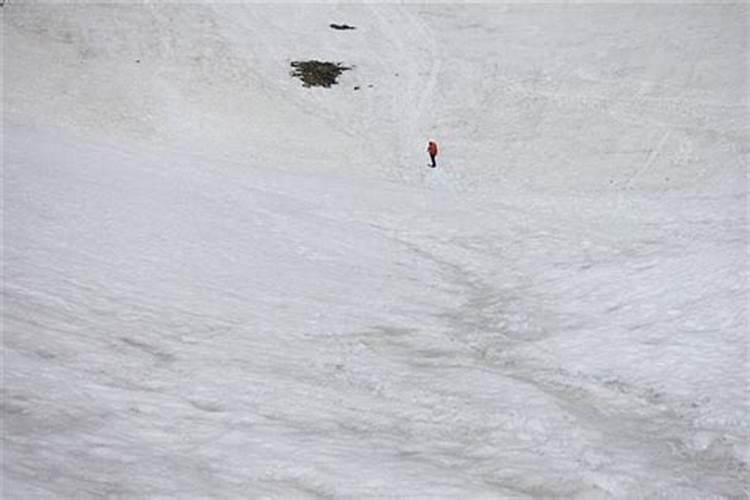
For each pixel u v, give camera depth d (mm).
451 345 20406
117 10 78812
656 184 52969
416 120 65125
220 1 82062
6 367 12773
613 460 12680
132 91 64250
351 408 14383
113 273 21875
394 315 23109
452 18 83125
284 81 70062
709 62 69938
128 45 72750
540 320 23109
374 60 74625
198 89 66625
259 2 83000
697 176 53188
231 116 62781
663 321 21188
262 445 11648
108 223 27766
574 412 15234
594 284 26234
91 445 10430
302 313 21797
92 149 44719
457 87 70062
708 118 61031
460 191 52969
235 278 24438
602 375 17953
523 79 70625
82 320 17250
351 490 10312
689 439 14133
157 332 17719
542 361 19188
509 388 16328
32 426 10641
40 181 32281
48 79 64188
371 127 64062
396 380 16703
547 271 29625
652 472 12297
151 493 9164
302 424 13094
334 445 12078
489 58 74750
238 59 72438
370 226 38312
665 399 16312
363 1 85688
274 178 47656
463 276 30438
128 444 10812
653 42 74750
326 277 26906
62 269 21000
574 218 41656
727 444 13828
